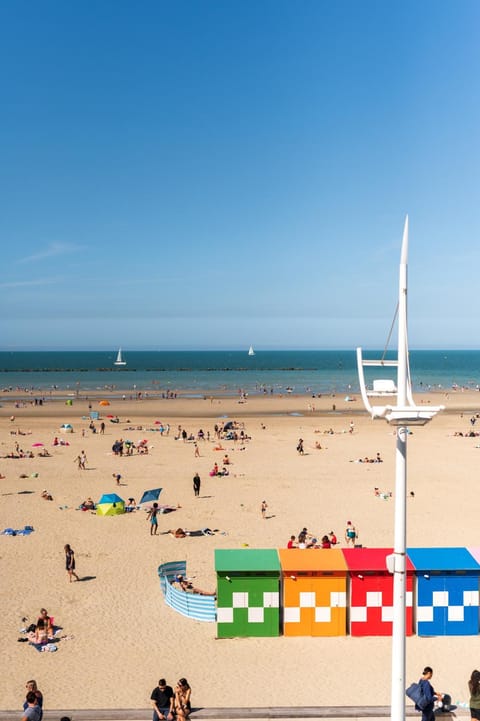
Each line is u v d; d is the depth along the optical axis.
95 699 17.09
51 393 129.12
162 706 15.01
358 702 16.91
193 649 20.11
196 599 22.48
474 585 20.88
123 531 33.19
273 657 19.52
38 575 26.62
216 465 48.41
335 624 20.91
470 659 19.31
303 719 14.83
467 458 55.59
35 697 14.30
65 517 36.03
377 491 41.31
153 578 26.36
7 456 55.38
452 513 36.69
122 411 95.00
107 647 20.30
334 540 30.48
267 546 30.53
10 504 38.91
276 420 84.38
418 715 14.98
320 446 60.84
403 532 11.20
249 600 20.89
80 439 66.12
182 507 38.41
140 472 49.19
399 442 11.12
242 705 16.77
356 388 145.88
